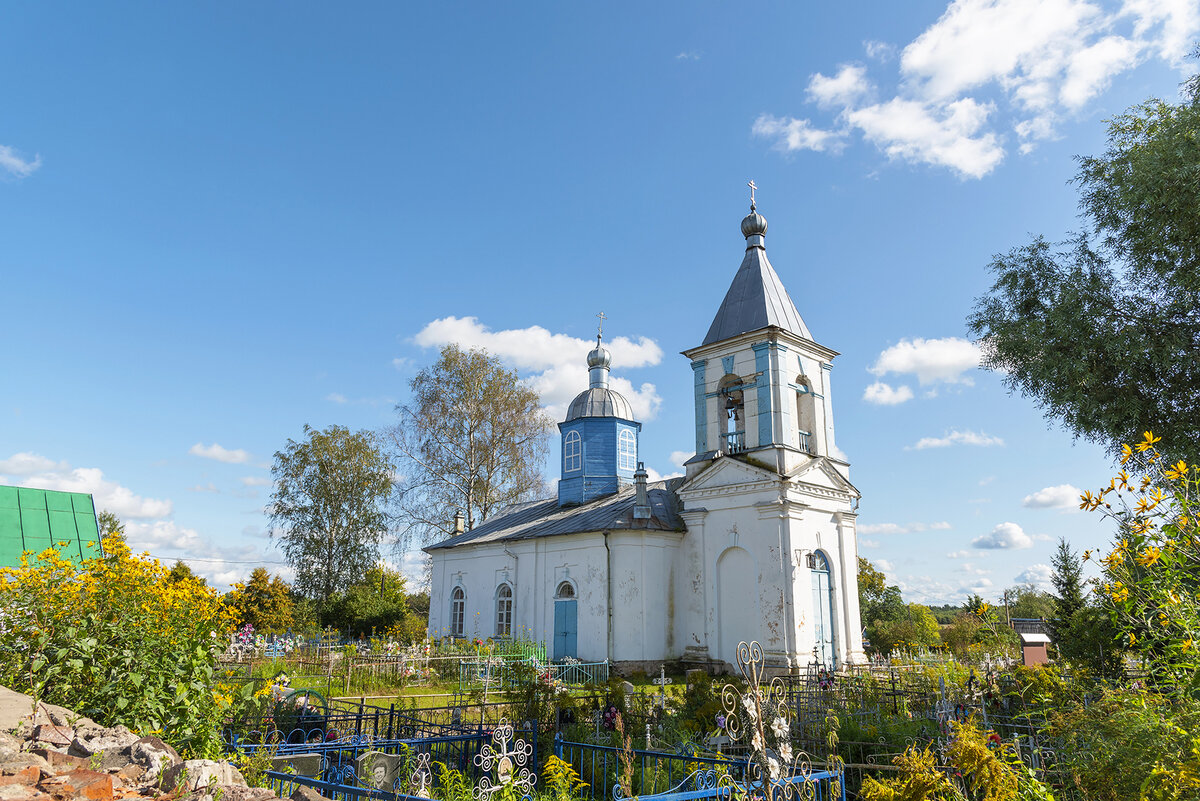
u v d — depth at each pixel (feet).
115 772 17.65
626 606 81.41
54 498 63.93
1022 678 40.40
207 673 27.55
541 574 92.84
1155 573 20.20
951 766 22.18
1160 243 51.55
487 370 137.49
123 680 25.75
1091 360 54.39
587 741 39.11
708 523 80.74
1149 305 54.54
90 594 26.89
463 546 105.91
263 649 79.46
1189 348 51.85
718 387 83.51
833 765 24.22
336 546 144.56
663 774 33.17
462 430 134.72
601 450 108.78
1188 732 18.72
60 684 24.99
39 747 18.12
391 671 71.46
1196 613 19.40
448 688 67.67
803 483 76.59
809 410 83.15
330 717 42.06
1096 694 31.58
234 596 32.09
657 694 52.39
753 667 18.88
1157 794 17.90
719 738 39.19
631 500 91.15
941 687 42.45
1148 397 52.95
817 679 50.21
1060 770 23.75
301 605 130.00
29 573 27.07
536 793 30.66
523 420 135.95
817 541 77.25
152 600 28.35
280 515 145.28
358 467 148.25
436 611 110.93
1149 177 49.75
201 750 26.17
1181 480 20.51
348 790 20.48
